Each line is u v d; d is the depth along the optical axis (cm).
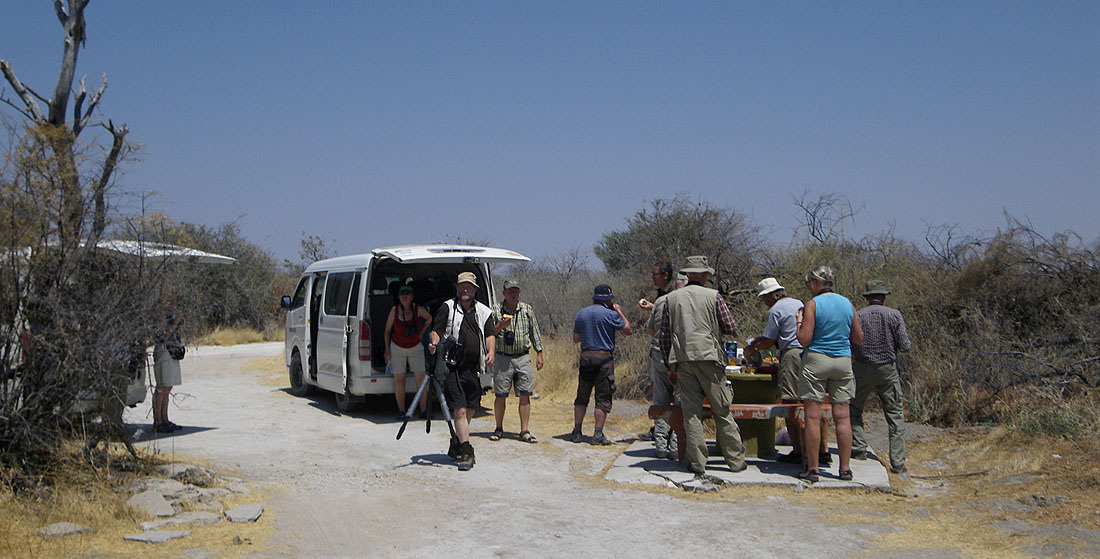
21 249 627
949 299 1223
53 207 641
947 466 854
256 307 3130
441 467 838
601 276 2158
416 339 1130
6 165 622
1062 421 883
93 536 572
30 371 638
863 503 706
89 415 689
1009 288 1177
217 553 557
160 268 700
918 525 633
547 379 1388
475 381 864
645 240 1772
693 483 755
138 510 618
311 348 1289
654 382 884
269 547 578
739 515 668
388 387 1133
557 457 895
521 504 704
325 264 1282
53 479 647
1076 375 1015
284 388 1485
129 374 716
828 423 1038
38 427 643
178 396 1358
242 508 649
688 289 777
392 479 785
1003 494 716
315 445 941
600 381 969
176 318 738
